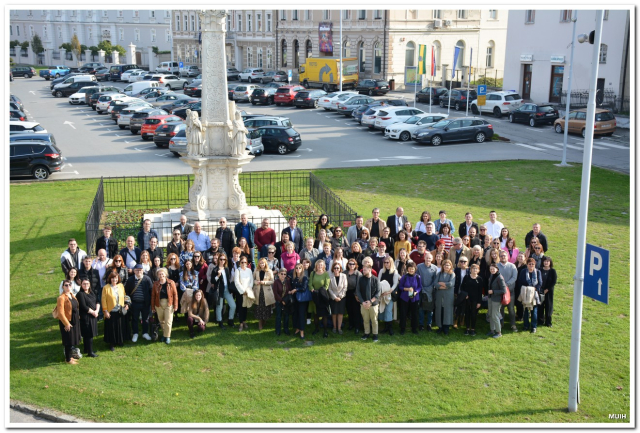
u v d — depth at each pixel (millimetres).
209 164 16797
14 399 9672
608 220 19500
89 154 30500
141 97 50812
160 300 11453
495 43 65000
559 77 46969
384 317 11961
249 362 10906
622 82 41625
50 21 93125
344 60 55125
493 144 33656
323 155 30375
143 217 18234
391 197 21859
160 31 88562
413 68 52281
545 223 19047
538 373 10570
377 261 12383
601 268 9203
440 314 12070
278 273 11828
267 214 18047
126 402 9586
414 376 10445
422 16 59906
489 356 11164
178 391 9922
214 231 16578
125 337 11656
